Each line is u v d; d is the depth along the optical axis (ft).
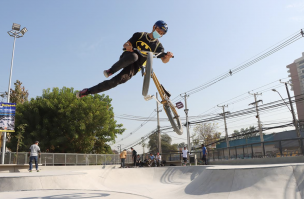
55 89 83.76
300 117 222.69
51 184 30.86
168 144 248.73
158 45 12.28
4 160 55.47
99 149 90.89
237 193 25.00
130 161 85.15
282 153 54.70
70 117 77.25
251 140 144.25
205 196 26.45
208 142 179.83
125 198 20.59
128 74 11.73
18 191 25.16
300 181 24.38
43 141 76.38
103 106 83.05
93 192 24.12
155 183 49.34
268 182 25.04
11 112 57.82
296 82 230.07
